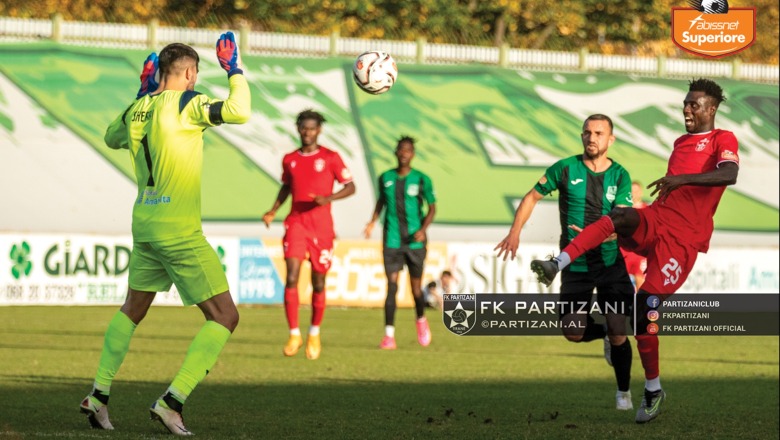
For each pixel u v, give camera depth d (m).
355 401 24.02
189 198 17.89
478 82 99.00
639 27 119.31
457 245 60.53
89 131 82.88
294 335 33.91
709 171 21.19
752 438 19.59
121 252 55.91
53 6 104.06
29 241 53.53
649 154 93.88
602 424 21.06
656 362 21.22
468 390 26.77
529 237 80.75
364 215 79.31
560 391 26.94
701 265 62.72
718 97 21.52
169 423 17.52
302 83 93.31
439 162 87.38
